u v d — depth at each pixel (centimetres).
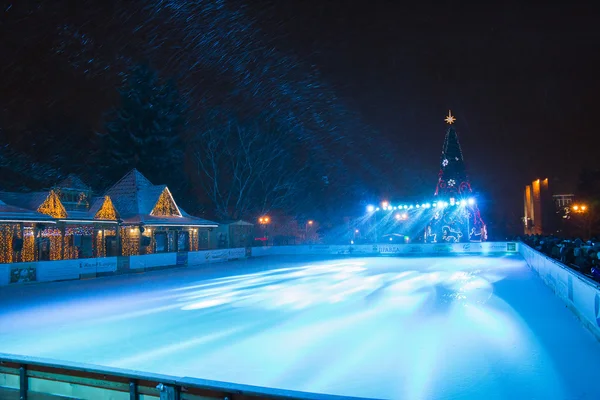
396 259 3102
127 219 2961
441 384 561
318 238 5397
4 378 379
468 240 3681
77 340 882
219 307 1249
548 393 526
